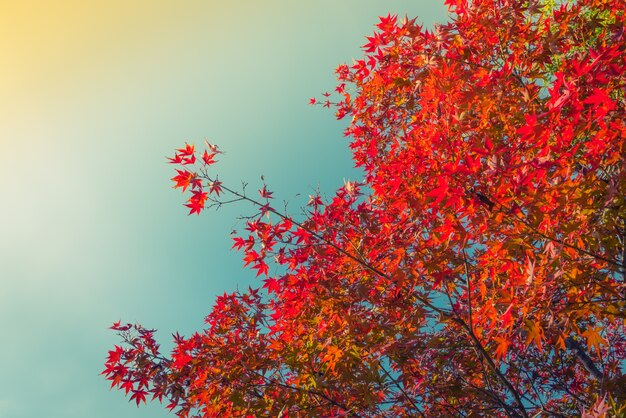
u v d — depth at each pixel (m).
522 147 5.57
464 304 7.11
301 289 7.00
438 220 6.13
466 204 4.87
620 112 5.51
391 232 6.96
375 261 7.07
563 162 4.92
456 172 4.75
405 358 6.77
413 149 6.63
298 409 7.14
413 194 6.16
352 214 7.14
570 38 7.01
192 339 7.99
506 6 6.84
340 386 6.91
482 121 5.84
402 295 6.89
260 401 7.27
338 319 6.82
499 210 4.91
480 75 6.19
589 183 4.96
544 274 5.04
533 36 6.90
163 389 7.52
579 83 5.04
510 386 6.44
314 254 7.20
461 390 7.45
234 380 7.52
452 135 5.89
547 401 8.64
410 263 6.34
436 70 5.93
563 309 5.12
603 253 5.33
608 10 7.27
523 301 5.16
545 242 5.34
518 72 7.02
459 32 6.98
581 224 5.02
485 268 5.97
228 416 7.65
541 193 4.79
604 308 5.20
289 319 7.74
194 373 7.70
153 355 7.82
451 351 7.45
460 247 5.63
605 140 4.95
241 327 8.42
